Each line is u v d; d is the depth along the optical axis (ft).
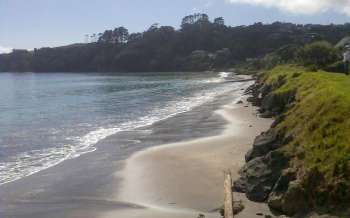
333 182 49.08
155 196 64.13
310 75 130.21
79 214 58.34
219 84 349.61
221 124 127.95
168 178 72.28
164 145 99.60
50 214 58.90
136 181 72.08
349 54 216.74
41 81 492.95
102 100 232.73
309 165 53.78
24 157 94.12
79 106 204.33
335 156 52.06
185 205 59.52
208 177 70.95
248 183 59.67
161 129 125.39
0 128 137.90
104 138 114.11
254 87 232.32
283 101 131.64
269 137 70.13
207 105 188.65
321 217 46.83
